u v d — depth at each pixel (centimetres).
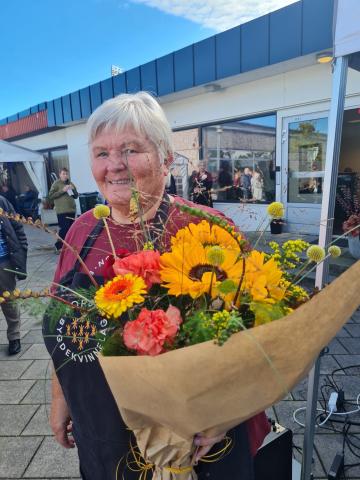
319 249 78
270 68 594
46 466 196
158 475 87
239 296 73
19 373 288
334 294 70
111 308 67
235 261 73
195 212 67
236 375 66
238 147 724
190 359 65
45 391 246
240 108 700
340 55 162
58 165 1278
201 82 678
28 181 1383
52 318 84
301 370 69
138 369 68
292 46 538
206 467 94
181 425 73
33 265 539
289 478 143
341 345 305
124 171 99
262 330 65
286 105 629
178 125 820
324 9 491
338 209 172
